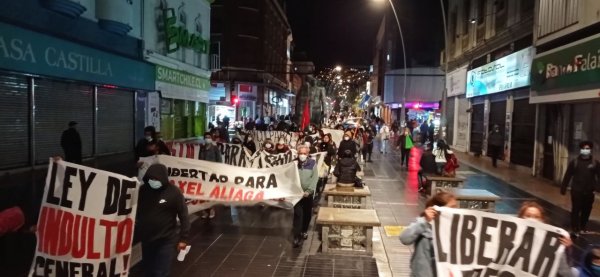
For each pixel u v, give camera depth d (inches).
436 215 177.9
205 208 363.6
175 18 935.0
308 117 939.3
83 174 188.9
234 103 1808.6
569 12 580.7
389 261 289.6
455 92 1238.9
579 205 361.7
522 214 189.8
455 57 1235.9
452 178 502.6
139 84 810.2
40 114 576.1
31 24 523.8
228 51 2105.1
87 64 638.5
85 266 187.3
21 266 250.4
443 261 175.5
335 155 620.4
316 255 295.7
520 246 173.2
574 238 355.6
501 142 840.9
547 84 618.2
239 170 354.9
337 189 419.5
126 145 793.6
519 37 788.6
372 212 324.5
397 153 1110.4
